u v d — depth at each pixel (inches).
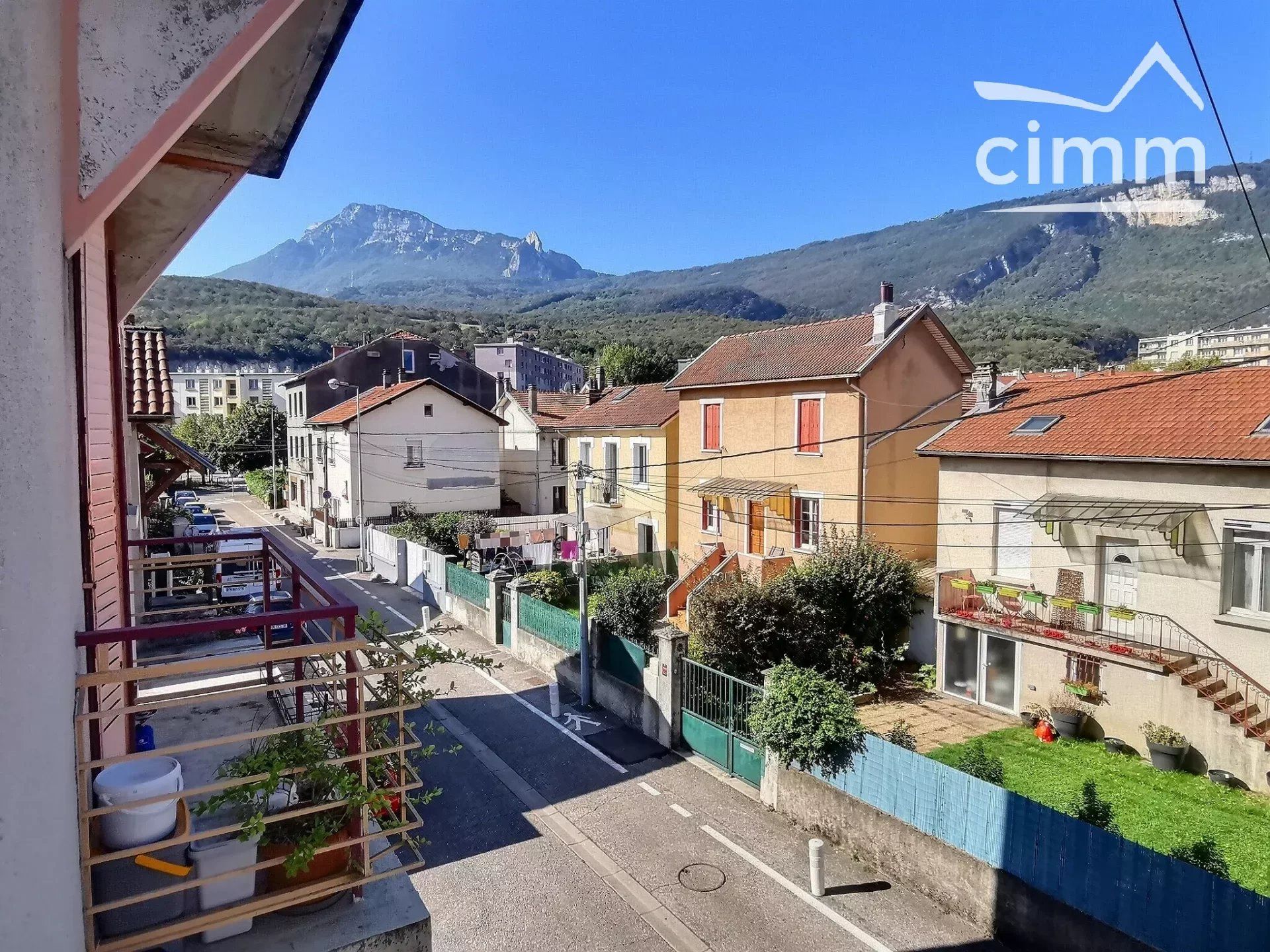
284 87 181.8
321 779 148.6
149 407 506.6
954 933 345.1
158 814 133.5
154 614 306.5
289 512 1862.7
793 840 424.8
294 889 142.6
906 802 385.1
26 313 89.0
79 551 137.0
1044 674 606.9
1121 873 305.3
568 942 340.8
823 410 836.6
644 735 572.1
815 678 456.1
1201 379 623.2
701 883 384.2
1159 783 502.3
